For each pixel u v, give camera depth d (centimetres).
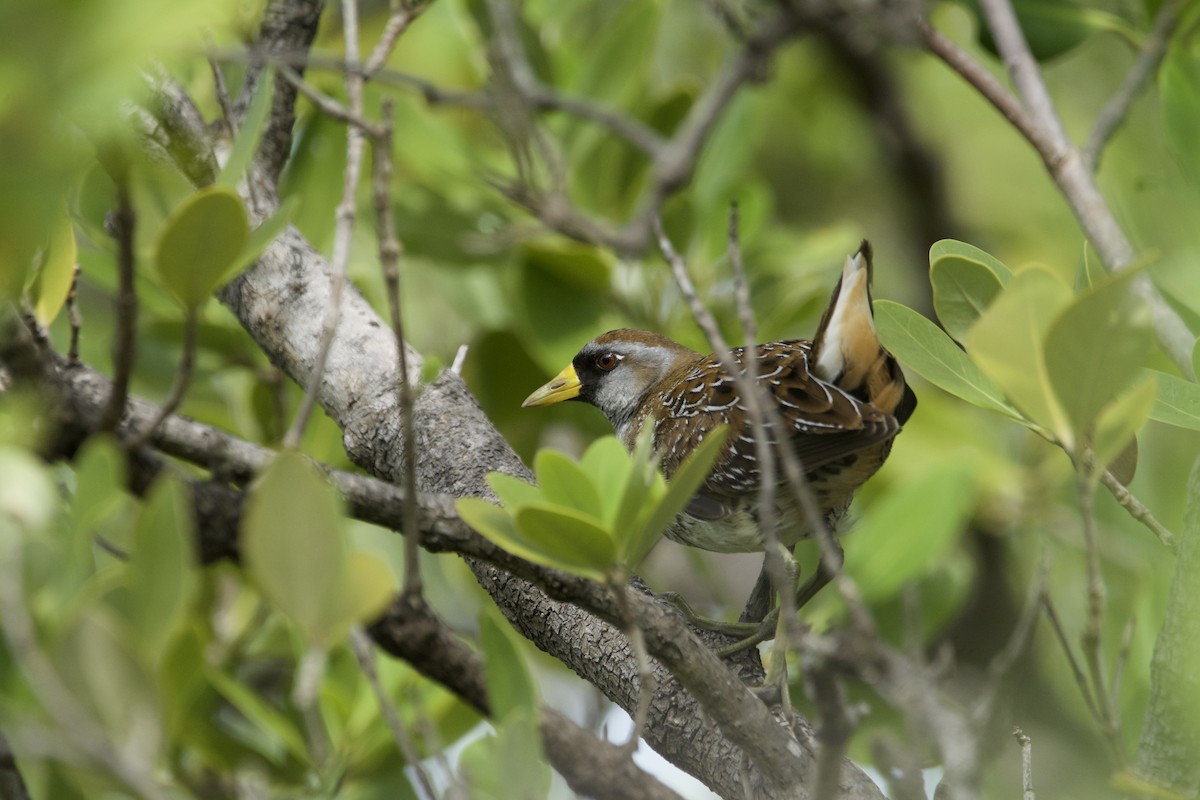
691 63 1295
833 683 367
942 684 566
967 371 561
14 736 392
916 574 592
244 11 720
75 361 499
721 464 762
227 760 687
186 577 350
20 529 347
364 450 686
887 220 1377
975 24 923
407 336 1031
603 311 984
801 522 772
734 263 486
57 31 309
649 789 411
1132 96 722
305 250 731
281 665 851
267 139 727
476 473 661
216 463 421
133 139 384
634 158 957
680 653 462
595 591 459
